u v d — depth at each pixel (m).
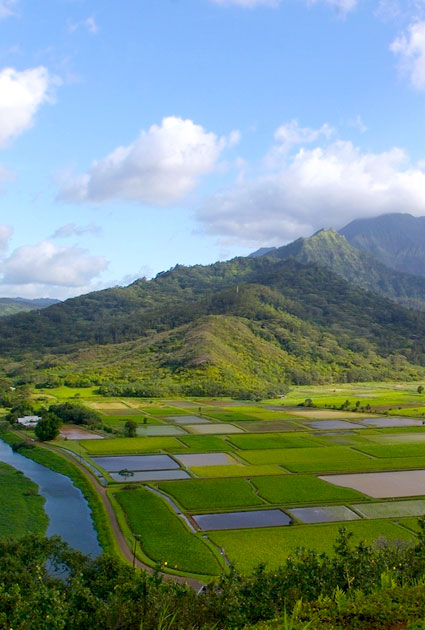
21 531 69.38
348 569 28.19
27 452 119.12
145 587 22.89
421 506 84.69
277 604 25.86
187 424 160.25
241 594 28.09
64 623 22.69
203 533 71.12
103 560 42.09
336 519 77.69
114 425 153.75
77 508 81.56
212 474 102.75
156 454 120.25
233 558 62.28
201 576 57.25
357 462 114.44
